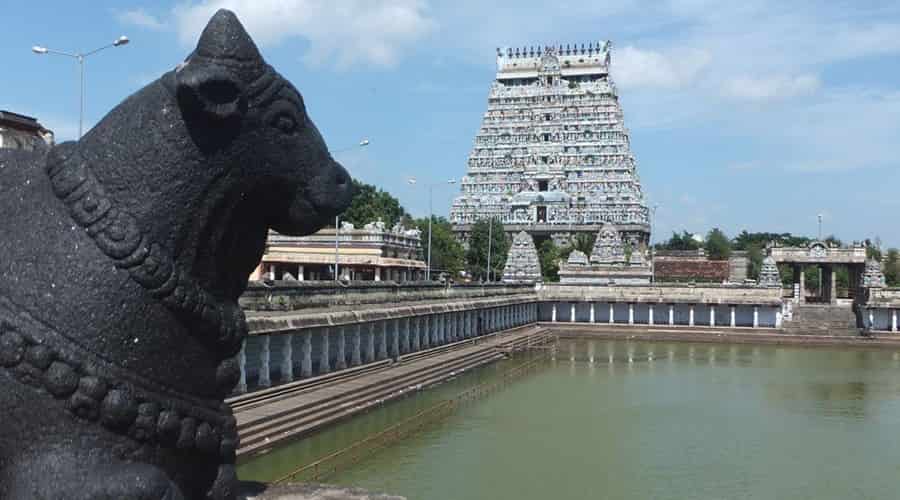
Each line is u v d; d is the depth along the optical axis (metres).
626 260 98.00
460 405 40.28
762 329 82.12
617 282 91.31
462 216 135.25
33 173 5.83
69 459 5.18
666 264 113.38
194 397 5.87
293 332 35.09
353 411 34.31
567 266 93.44
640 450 31.80
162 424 5.56
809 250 89.19
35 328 5.25
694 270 112.00
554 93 134.12
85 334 5.32
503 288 75.88
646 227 129.12
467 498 24.44
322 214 6.38
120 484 5.13
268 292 33.44
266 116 5.96
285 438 28.23
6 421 5.20
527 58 139.00
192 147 5.73
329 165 6.39
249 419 27.89
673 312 86.69
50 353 5.21
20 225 5.57
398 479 26.19
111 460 5.32
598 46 136.25
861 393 47.16
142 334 5.50
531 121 134.88
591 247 117.69
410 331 52.66
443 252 102.19
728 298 83.50
